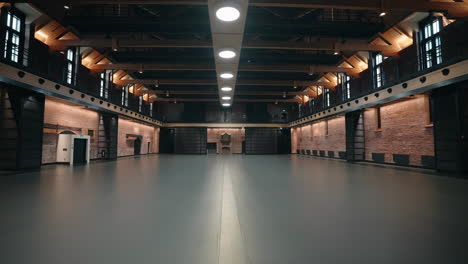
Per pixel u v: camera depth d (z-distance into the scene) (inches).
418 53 573.0
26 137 496.7
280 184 337.1
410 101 595.8
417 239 138.9
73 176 415.5
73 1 462.0
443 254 119.8
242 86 1206.9
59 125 655.1
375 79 735.1
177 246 129.2
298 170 535.2
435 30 535.5
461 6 440.5
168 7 679.7
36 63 578.2
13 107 480.4
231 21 327.0
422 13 529.7
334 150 983.0
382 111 698.2
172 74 1000.2
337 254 119.9
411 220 173.2
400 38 620.7
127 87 1113.4
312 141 1237.7
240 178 402.0
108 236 142.8
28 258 114.7
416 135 575.5
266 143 1515.7
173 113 1573.6
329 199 240.8
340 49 627.2
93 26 612.4
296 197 250.4
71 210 197.9
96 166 607.8
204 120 1507.1
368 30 615.2
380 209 202.8
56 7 523.5
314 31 630.5
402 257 116.8
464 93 425.7
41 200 233.8
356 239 138.9
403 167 590.6
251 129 1514.5
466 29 459.8
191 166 639.1
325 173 473.7
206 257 116.7
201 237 141.8
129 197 249.4
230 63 501.0
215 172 495.2
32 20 554.3
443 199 239.8
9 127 481.1
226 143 1587.1
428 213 190.5
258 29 625.3
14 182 347.9
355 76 819.4
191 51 812.6
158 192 277.4
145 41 611.5
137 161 808.9
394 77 649.0
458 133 426.0
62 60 675.4
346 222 169.2
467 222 168.9
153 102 1477.6
